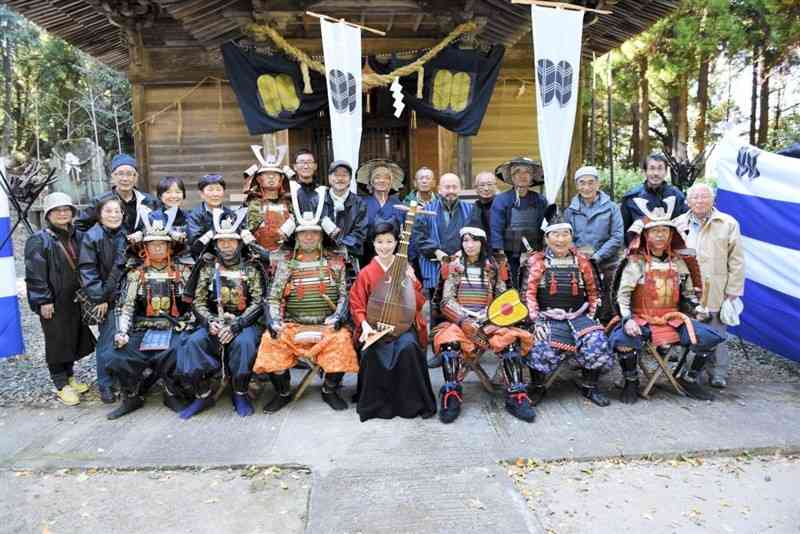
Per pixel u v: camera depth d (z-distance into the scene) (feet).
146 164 25.25
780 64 49.21
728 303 14.97
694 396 14.53
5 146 69.67
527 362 14.21
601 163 79.97
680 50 45.75
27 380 17.10
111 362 13.73
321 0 21.21
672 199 14.23
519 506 9.96
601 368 14.11
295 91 22.47
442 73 22.75
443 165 25.17
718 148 19.17
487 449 11.96
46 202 14.94
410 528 9.40
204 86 25.21
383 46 24.04
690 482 10.80
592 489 10.58
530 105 26.99
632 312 14.67
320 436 12.67
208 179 16.02
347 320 14.35
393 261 13.80
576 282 14.55
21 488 10.90
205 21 21.40
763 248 17.21
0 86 76.43
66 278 15.02
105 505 10.32
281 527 9.62
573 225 16.55
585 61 29.12
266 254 15.08
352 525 9.49
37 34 70.23
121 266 14.26
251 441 12.49
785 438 12.21
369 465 11.37
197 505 10.27
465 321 14.01
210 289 14.25
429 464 11.38
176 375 13.70
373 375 13.46
